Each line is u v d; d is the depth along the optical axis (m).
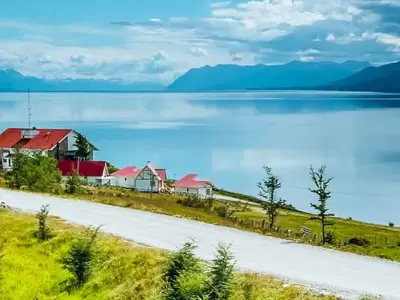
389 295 23.09
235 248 31.95
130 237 34.78
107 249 31.62
